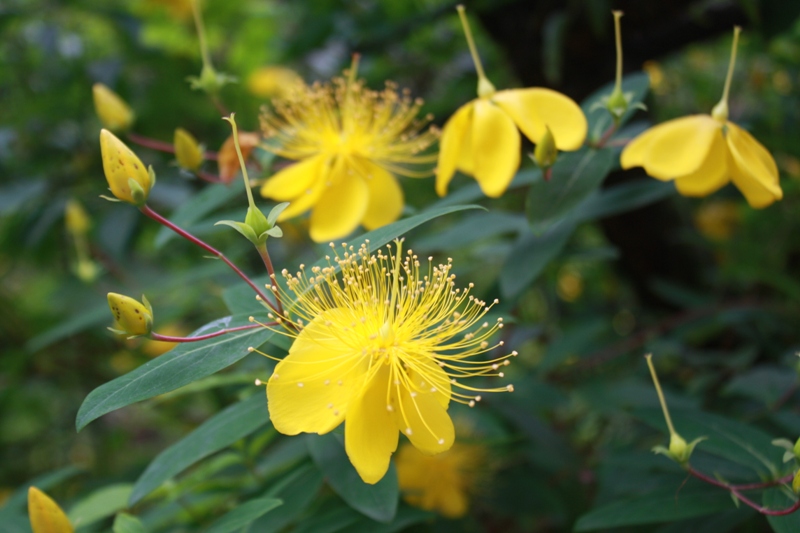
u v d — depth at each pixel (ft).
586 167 0.86
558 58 1.13
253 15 1.88
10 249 1.56
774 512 0.69
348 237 0.97
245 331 0.70
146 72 1.70
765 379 1.03
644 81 0.94
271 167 0.98
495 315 0.86
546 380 1.25
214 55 1.89
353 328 0.67
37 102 1.55
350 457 0.63
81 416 0.64
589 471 1.07
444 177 0.87
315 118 0.92
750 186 0.83
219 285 1.25
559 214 0.84
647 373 1.26
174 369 0.67
